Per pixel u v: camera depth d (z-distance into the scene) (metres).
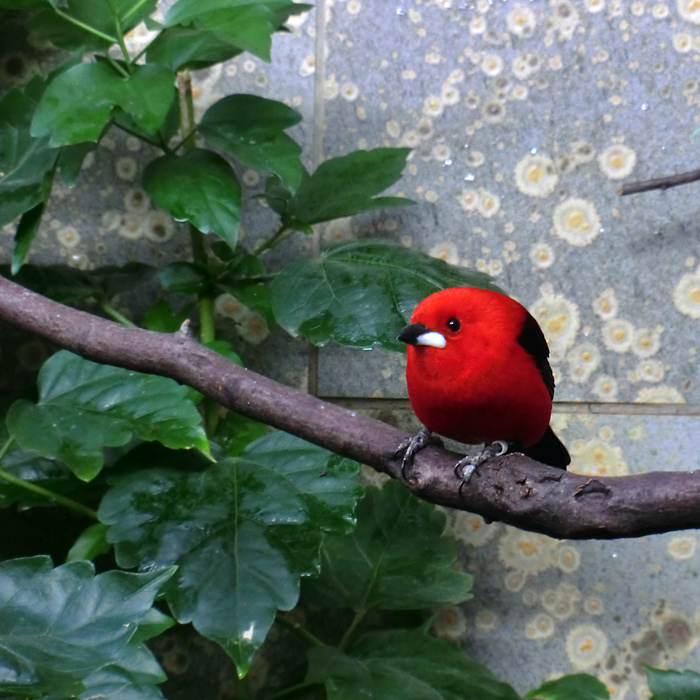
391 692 2.23
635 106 2.76
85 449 2.08
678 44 2.74
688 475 1.31
